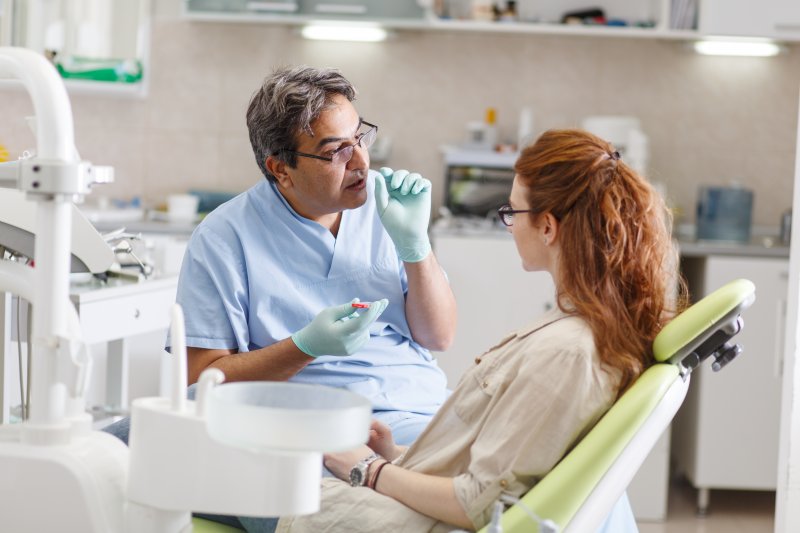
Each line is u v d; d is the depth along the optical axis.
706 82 4.27
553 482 1.39
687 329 1.45
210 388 1.15
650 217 1.53
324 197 1.98
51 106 1.24
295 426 1.04
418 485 1.50
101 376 3.09
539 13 4.25
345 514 1.54
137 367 3.13
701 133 4.29
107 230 3.84
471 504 1.44
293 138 1.94
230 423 1.05
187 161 4.40
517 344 1.52
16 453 1.25
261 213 2.07
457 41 4.30
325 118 1.94
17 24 4.07
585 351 1.42
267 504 1.13
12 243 1.89
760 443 3.54
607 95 4.30
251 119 2.01
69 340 1.23
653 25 4.09
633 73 4.29
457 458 1.55
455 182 4.01
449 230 3.75
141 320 2.69
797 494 2.05
